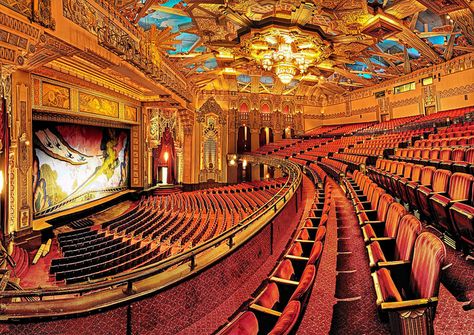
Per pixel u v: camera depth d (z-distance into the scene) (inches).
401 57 459.8
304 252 83.7
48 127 296.5
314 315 65.1
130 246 232.1
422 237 54.4
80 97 318.7
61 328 72.8
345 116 637.9
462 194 88.7
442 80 447.8
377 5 301.6
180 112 516.4
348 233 120.3
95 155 371.2
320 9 294.8
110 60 220.8
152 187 473.7
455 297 59.2
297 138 637.9
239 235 109.6
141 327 76.2
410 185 115.3
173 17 346.3
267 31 312.3
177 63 409.4
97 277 174.7
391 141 305.4
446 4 287.0
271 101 639.8
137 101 435.8
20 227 231.1
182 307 82.0
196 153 581.6
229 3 284.5
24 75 233.0
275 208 134.8
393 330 47.7
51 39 166.6
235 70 493.4
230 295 94.0
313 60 396.8
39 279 195.0
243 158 587.2
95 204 358.9
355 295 71.8
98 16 204.4
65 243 258.4
